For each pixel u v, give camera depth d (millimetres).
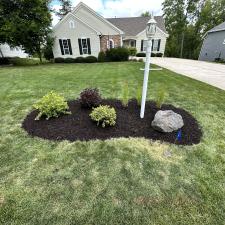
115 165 2365
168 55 32188
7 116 3854
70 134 3029
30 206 1783
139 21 24125
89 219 1661
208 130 3299
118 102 4375
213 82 7391
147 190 1981
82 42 16062
